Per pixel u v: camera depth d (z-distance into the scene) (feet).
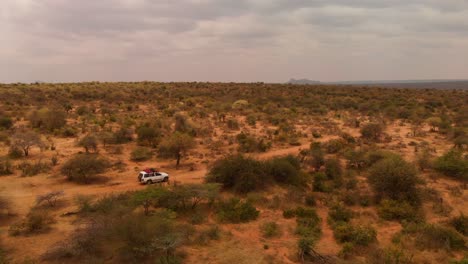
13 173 104.73
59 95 318.04
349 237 64.95
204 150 141.69
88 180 101.24
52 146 136.15
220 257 58.08
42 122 184.96
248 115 242.37
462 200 85.61
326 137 175.01
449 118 229.45
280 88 434.30
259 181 93.76
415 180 84.69
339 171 107.45
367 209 81.61
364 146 148.25
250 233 68.64
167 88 409.69
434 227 66.74
